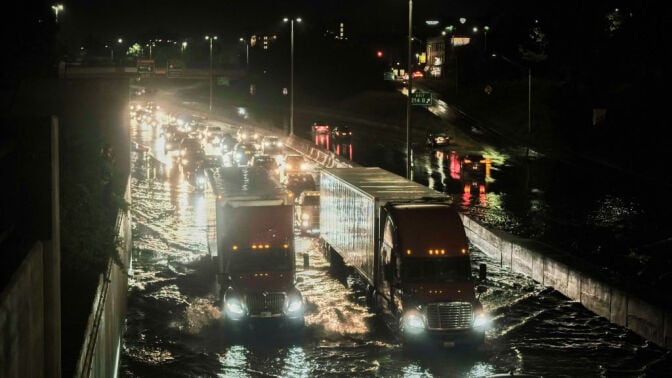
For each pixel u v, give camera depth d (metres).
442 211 35.44
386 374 31.14
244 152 106.25
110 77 52.19
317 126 165.00
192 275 47.91
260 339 35.59
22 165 14.12
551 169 108.38
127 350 34.03
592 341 35.66
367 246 39.38
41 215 14.12
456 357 33.25
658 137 116.25
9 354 10.24
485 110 176.62
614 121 130.62
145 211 70.69
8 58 49.59
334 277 47.88
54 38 60.66
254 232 37.31
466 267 34.12
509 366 32.22
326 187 51.22
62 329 20.27
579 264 44.03
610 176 101.62
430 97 66.31
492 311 40.97
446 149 134.12
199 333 36.56
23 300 11.34
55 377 14.33
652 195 85.25
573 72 158.75
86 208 27.53
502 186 91.44
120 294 32.78
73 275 25.70
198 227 63.53
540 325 38.28
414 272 33.84
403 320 33.12
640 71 142.88
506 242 52.22
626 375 31.23
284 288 35.66
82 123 44.03
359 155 125.25
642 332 36.12
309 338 35.84
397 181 44.44
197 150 98.50
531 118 152.12
